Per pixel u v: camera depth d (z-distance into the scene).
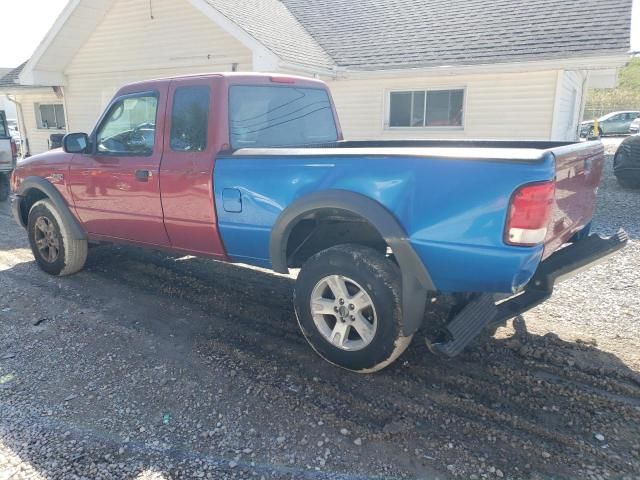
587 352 3.71
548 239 2.96
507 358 3.64
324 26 13.85
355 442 2.79
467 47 11.13
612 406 3.07
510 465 2.61
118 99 4.56
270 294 4.90
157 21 12.66
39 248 5.44
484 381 3.35
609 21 10.44
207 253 4.23
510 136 11.10
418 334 3.97
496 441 2.79
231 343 3.90
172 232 4.32
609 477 2.52
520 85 10.72
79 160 4.86
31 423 2.96
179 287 5.09
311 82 4.91
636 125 29.94
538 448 2.72
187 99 4.07
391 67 11.18
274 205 3.59
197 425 2.94
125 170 4.45
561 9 11.52
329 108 5.16
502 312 3.28
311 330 3.53
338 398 3.19
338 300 3.40
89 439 2.82
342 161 3.26
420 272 3.10
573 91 13.12
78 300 4.78
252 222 3.75
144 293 4.95
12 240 7.18
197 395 3.23
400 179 3.05
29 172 5.35
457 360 3.61
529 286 3.41
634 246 6.79
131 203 4.51
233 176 3.75
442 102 11.66
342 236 3.72
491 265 2.88
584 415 3.00
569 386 3.28
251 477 2.53
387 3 14.59
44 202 5.26
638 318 4.37
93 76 14.61
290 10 15.02
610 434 2.83
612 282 5.32
